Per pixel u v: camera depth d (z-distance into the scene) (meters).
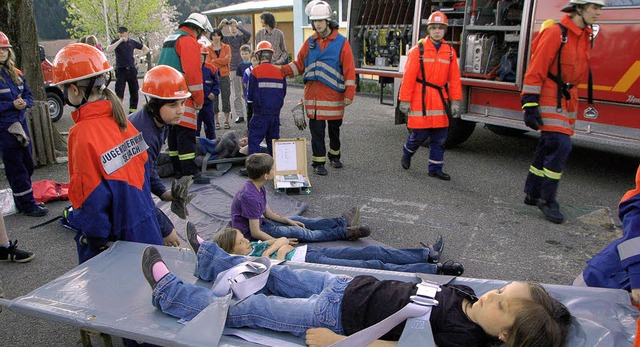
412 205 5.52
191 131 5.97
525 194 5.85
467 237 4.69
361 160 7.37
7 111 4.91
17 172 5.08
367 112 11.47
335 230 4.35
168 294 2.49
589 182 6.29
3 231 4.17
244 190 4.05
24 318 3.46
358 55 9.41
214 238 3.48
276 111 6.33
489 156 7.55
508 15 6.72
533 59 4.71
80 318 2.39
